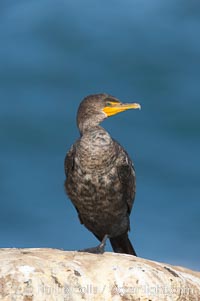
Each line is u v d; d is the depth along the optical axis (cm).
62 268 1125
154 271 1161
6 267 1106
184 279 1184
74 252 1195
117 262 1161
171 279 1163
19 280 1089
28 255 1158
